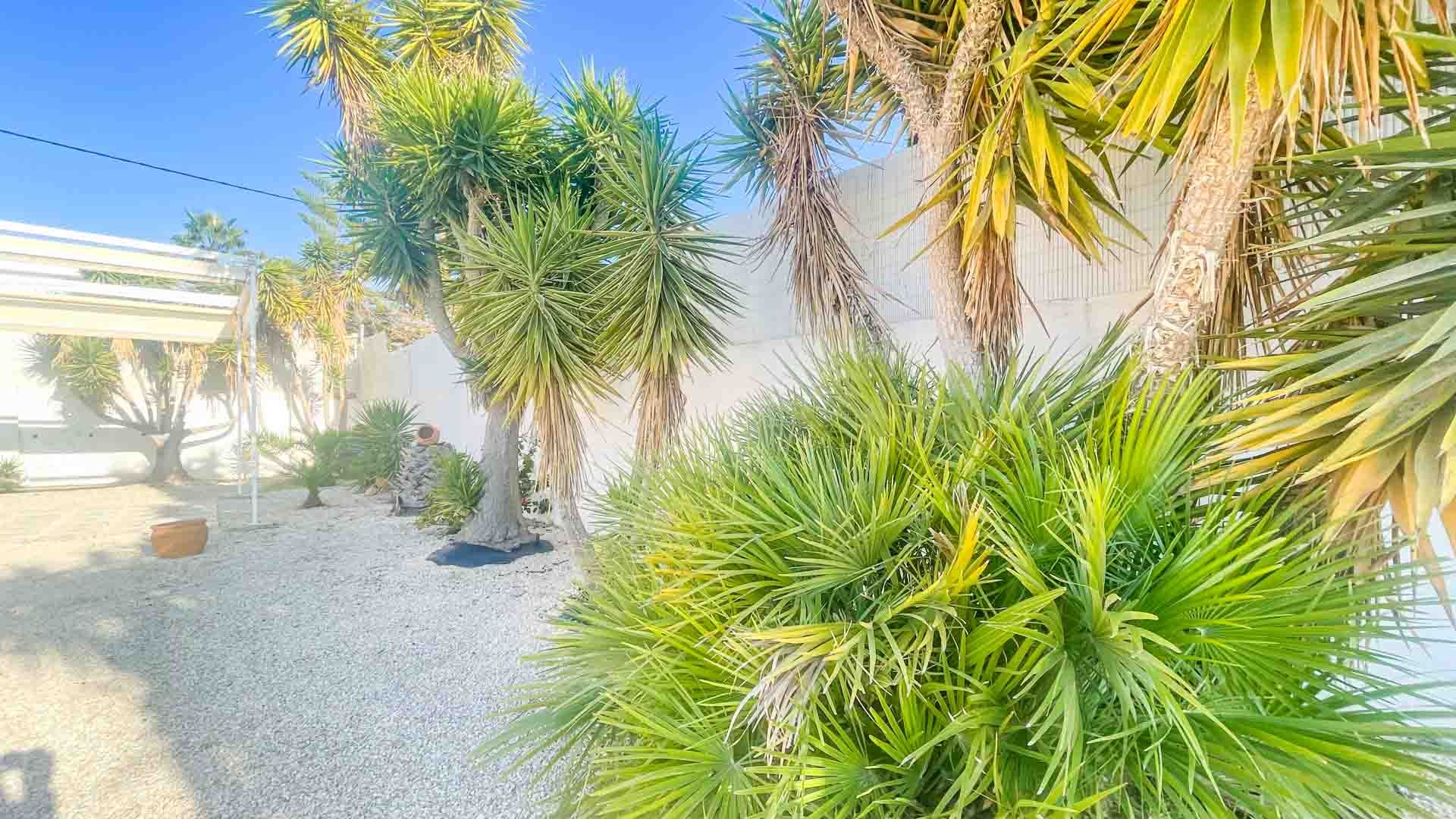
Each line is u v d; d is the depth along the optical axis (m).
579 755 1.79
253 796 2.56
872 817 1.20
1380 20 1.34
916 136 2.92
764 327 4.90
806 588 1.37
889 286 3.91
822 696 1.35
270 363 15.04
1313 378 1.33
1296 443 1.42
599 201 5.10
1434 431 1.23
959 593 1.27
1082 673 1.21
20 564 6.59
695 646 1.47
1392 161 1.46
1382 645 2.28
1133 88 1.85
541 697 1.88
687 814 1.31
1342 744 1.10
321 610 5.01
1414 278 1.33
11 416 12.80
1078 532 1.24
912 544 1.44
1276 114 1.50
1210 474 1.49
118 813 2.46
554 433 4.27
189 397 14.50
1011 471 1.49
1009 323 2.33
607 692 1.54
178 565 6.48
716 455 1.90
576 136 5.39
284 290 13.70
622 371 4.49
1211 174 1.56
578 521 4.35
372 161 5.65
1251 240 1.91
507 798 2.54
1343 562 1.25
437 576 5.90
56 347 13.11
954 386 1.86
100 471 13.57
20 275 7.43
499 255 4.43
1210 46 1.31
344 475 12.31
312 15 6.75
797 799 1.15
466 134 4.93
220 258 8.15
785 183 3.55
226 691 3.57
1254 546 1.28
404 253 5.72
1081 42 1.60
